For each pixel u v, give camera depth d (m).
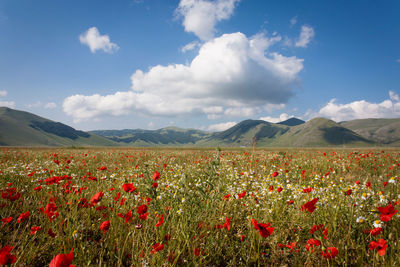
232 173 6.05
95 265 2.24
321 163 10.05
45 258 2.38
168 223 2.96
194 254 2.27
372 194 3.87
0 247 2.40
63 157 12.52
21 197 4.00
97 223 3.09
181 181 4.18
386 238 2.66
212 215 3.29
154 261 2.15
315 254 2.48
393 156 12.61
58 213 2.91
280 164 9.91
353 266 2.35
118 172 7.06
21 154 13.32
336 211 3.17
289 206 3.65
